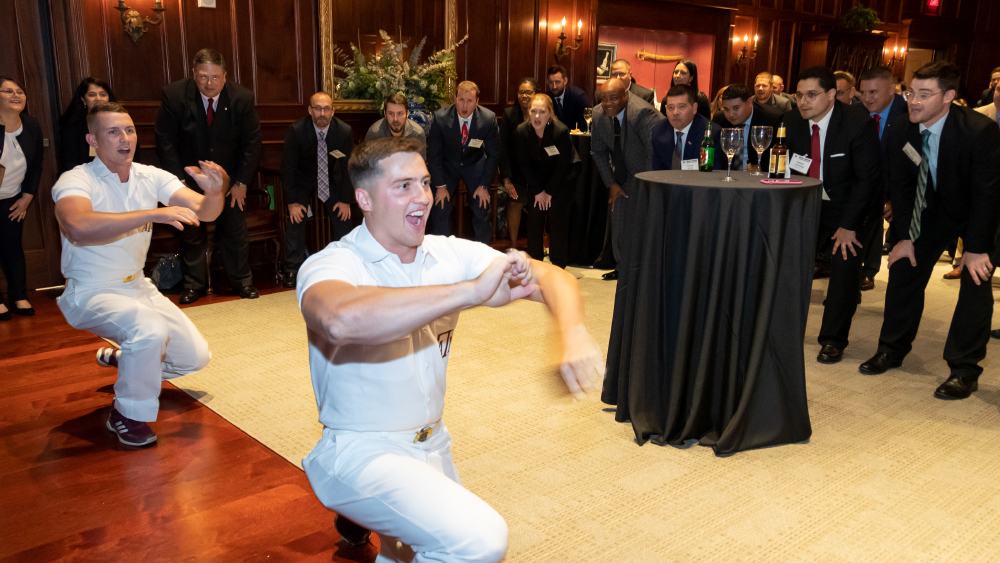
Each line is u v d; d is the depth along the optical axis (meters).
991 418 3.24
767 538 2.26
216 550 2.23
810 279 2.82
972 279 3.42
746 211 2.64
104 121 2.84
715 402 2.92
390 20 6.71
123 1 5.27
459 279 1.74
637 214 2.89
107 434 3.05
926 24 11.61
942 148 3.37
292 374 3.72
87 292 2.95
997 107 4.67
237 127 5.13
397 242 1.63
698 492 2.55
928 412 3.30
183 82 5.01
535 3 7.54
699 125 4.54
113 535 2.31
